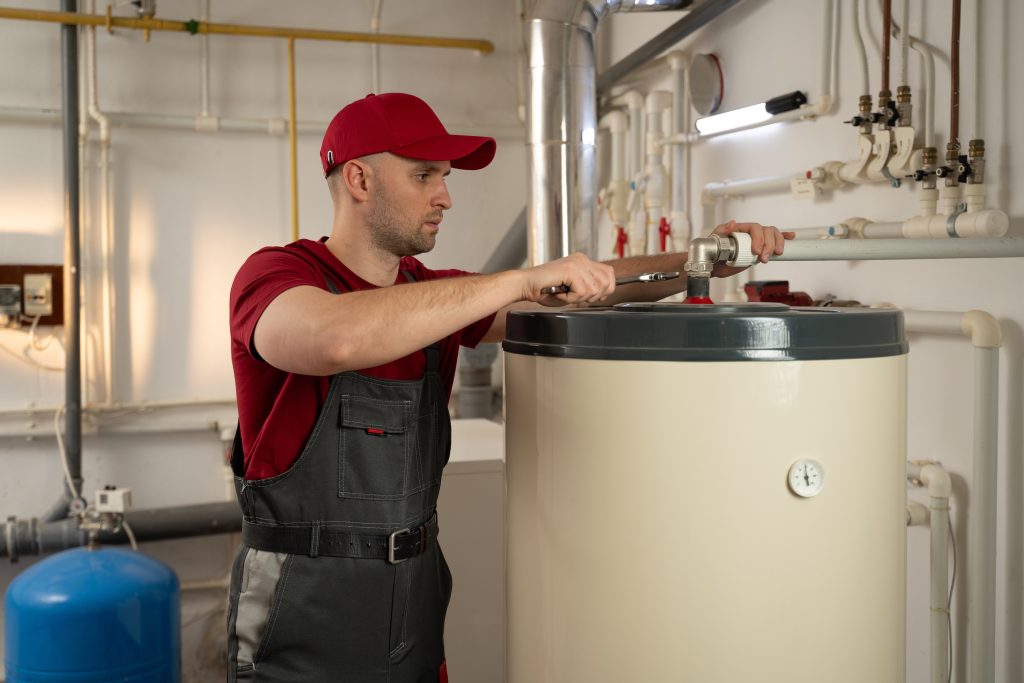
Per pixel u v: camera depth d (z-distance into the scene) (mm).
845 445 1071
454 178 3502
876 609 1119
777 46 2275
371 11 3375
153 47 3189
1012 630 1670
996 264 1657
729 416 1028
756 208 2402
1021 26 1592
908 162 1777
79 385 3025
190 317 3270
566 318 1106
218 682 3324
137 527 3020
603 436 1074
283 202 3332
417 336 1098
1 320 3062
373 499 1319
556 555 1137
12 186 3090
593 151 2252
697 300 1294
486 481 2254
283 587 1304
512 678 1258
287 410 1307
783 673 1059
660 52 2744
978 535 1635
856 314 1082
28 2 3078
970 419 1742
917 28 1831
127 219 3201
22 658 2529
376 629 1330
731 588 1042
